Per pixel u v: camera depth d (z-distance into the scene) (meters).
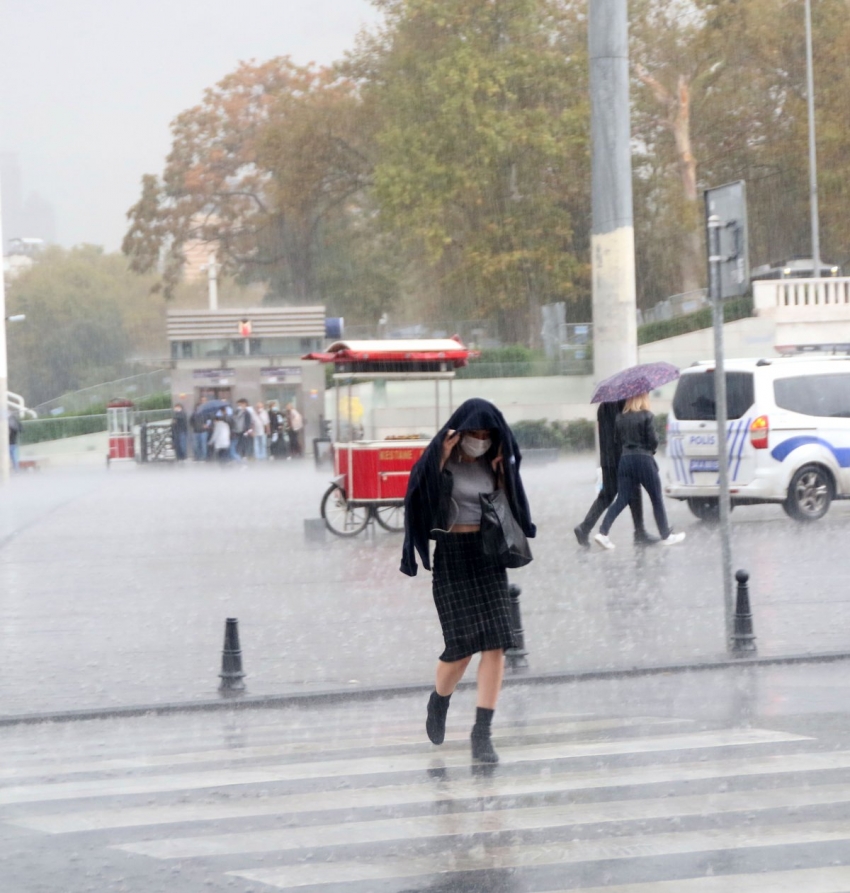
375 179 65.88
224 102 82.50
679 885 6.20
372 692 11.41
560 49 67.19
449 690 9.10
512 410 57.69
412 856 6.73
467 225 67.69
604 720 10.05
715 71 69.38
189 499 35.22
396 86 66.06
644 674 11.96
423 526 8.90
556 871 6.45
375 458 24.58
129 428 57.22
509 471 8.92
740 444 23.69
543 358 60.78
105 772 8.76
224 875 6.50
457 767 8.62
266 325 53.62
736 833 7.02
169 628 15.02
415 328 71.62
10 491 41.16
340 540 24.22
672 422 24.70
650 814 7.40
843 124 68.88
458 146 63.19
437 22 63.53
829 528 22.95
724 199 12.98
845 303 58.38
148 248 83.88
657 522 21.14
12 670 12.73
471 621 8.84
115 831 7.31
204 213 85.12
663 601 15.88
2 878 6.55
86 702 11.23
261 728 10.20
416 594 17.20
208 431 51.97
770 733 9.42
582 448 53.78
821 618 14.43
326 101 74.38
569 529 24.33
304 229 83.00
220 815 7.59
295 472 45.81
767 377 23.70
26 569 20.94
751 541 21.47
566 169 66.00
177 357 53.44
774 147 71.25
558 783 8.13
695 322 59.97
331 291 83.81
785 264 68.62
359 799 7.87
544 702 10.86
